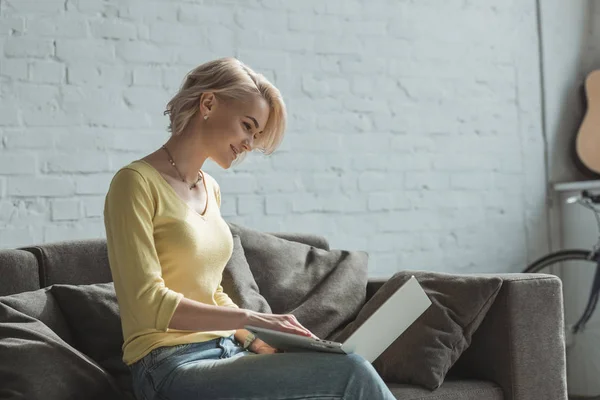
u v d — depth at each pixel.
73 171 3.17
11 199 3.07
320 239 2.94
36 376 1.92
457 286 2.38
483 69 4.00
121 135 3.26
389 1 3.79
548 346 2.32
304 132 3.60
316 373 1.66
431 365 2.25
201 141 1.90
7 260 2.24
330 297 2.62
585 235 4.04
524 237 4.08
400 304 1.75
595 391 3.86
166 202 1.82
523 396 2.27
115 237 1.76
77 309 2.23
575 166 4.21
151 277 1.72
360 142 3.71
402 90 3.81
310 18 3.63
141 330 1.77
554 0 4.18
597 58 4.27
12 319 2.04
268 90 1.90
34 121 3.12
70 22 3.19
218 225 1.93
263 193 3.51
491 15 4.03
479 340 2.38
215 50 3.44
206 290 1.87
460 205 3.93
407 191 3.80
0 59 3.07
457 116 3.93
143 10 3.31
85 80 3.21
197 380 1.69
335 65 3.67
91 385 2.01
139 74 3.30
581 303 4.05
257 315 1.74
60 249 2.38
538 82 4.14
